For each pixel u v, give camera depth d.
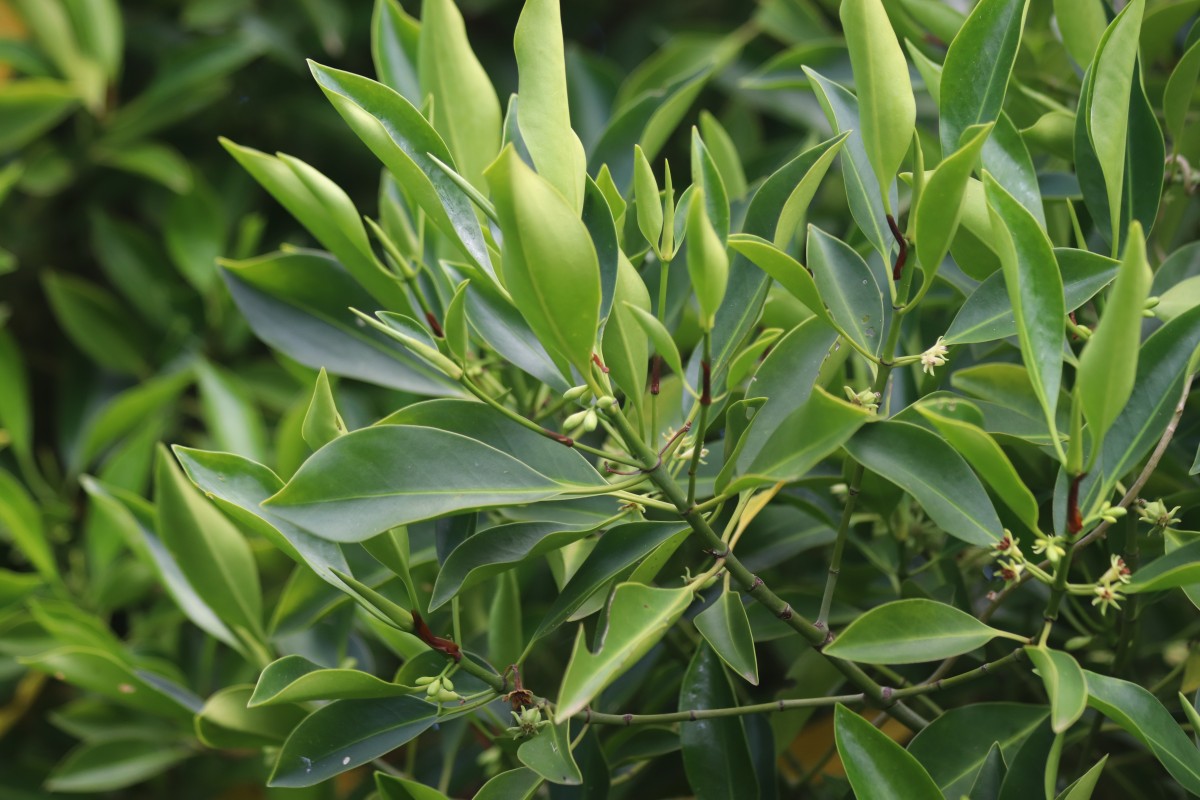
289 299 1.14
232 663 1.29
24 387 1.42
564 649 1.24
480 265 1.00
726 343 1.04
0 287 1.71
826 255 1.04
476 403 1.02
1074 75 1.19
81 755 1.25
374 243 1.16
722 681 1.07
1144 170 1.06
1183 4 1.14
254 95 1.71
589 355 0.96
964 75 1.02
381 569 1.11
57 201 1.71
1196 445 1.10
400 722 1.04
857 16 0.99
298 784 1.03
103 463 1.59
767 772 1.09
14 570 1.47
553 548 1.02
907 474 0.99
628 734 1.13
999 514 1.08
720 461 1.08
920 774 1.00
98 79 1.61
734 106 1.53
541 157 0.98
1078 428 0.95
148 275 1.65
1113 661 1.06
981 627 0.99
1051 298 0.97
